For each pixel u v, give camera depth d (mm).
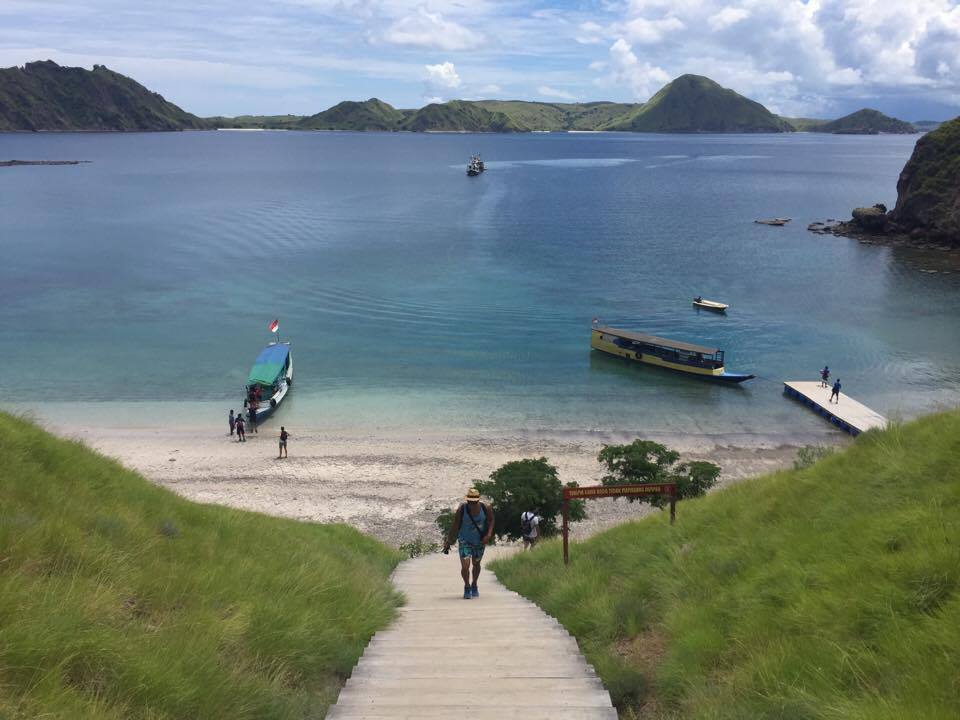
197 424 48000
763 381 58031
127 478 12984
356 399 53156
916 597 6902
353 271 92750
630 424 49094
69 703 5168
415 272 92938
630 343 62250
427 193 187625
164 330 68000
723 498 15320
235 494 37281
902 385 56344
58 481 10445
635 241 118625
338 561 14930
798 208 163750
